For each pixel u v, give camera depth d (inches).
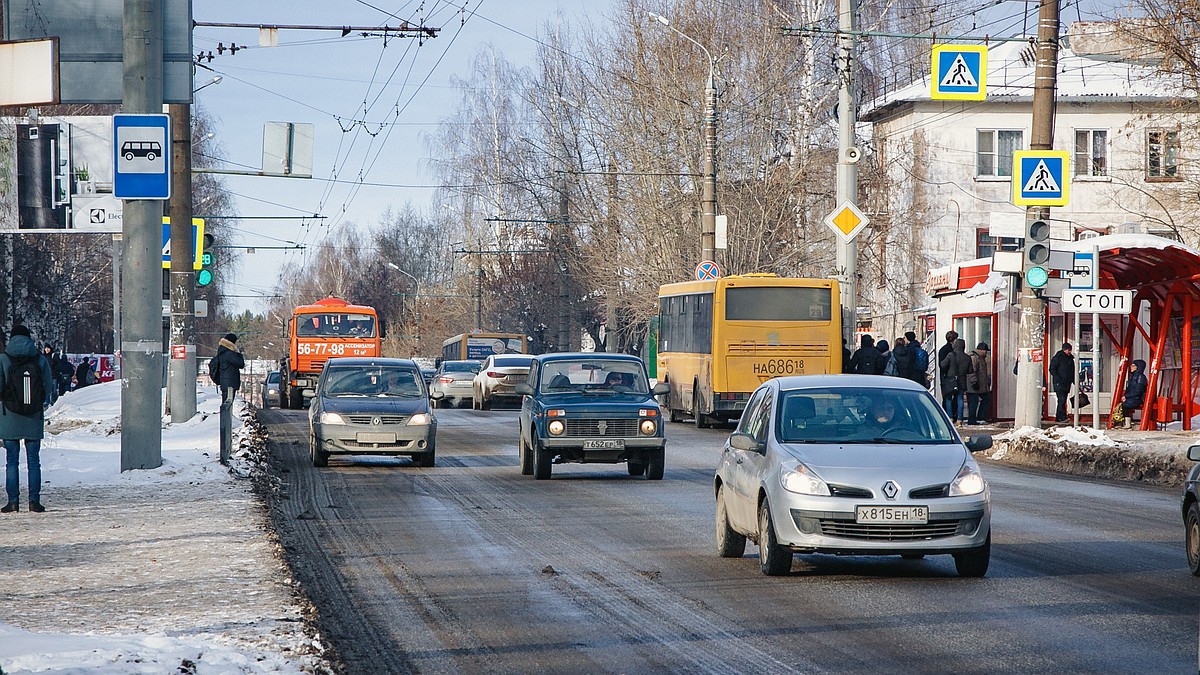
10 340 929.5
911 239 3430.1
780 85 2881.4
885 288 3452.3
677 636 534.9
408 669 478.3
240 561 686.5
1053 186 1501.0
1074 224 3415.4
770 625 556.7
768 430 726.5
